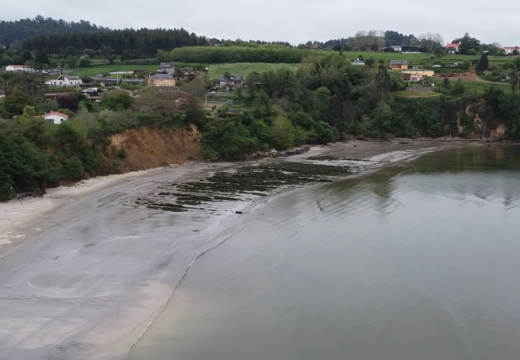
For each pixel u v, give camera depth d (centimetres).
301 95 10406
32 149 4722
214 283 2764
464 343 2159
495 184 5409
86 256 3091
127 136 6222
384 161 7344
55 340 2119
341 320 2362
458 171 6356
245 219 3994
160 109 7406
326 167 6706
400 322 2339
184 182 5444
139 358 2022
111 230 3619
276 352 2097
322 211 4241
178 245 3347
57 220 3809
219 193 4912
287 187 5262
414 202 4544
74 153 5416
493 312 2436
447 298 2586
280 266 3022
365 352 2100
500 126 10956
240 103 9888
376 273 2914
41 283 2680
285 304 2523
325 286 2738
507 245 3384
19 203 4238
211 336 2211
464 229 3734
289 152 7919
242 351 2100
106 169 5694
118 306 2455
